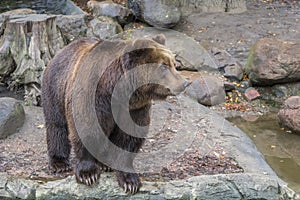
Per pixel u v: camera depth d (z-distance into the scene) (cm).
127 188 481
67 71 480
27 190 498
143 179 555
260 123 862
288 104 841
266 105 930
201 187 495
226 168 611
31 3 1177
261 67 952
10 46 830
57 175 552
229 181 504
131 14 1100
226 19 1200
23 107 769
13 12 976
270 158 743
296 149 773
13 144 662
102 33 1000
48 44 832
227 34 1128
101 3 1102
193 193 491
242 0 1261
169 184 497
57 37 848
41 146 657
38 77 799
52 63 510
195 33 1130
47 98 517
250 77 970
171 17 1063
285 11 1268
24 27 816
